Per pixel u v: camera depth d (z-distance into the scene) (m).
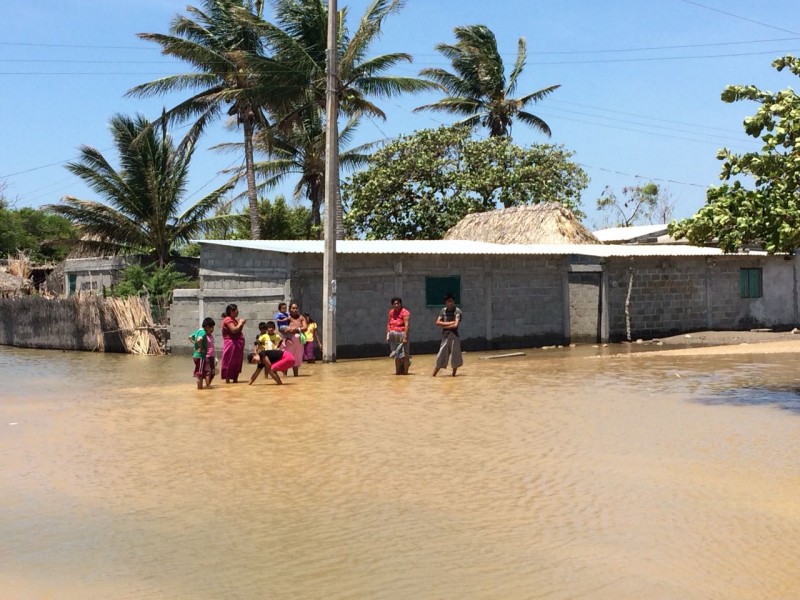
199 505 8.34
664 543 6.98
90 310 29.88
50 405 15.74
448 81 54.69
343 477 9.43
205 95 40.12
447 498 8.48
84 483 9.34
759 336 29.05
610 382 17.50
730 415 13.18
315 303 24.95
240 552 6.88
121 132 39.34
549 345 29.17
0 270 43.28
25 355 28.84
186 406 15.18
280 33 36.16
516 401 14.98
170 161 41.19
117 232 40.34
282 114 39.56
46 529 7.59
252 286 25.23
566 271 29.64
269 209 51.03
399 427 12.53
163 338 27.94
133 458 10.63
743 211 13.69
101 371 22.45
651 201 65.50
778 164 13.52
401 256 26.12
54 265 49.03
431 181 47.19
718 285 31.75
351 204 47.53
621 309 29.42
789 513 7.80
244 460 10.40
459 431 12.12
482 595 5.89
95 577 6.32
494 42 54.41
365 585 6.10
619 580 6.15
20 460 10.62
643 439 11.34
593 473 9.46
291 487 9.02
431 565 6.51
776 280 33.19
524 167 47.78
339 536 7.28
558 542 7.04
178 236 41.69
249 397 16.28
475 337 27.62
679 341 28.77
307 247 25.44
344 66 36.72
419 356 25.64
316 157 44.25
